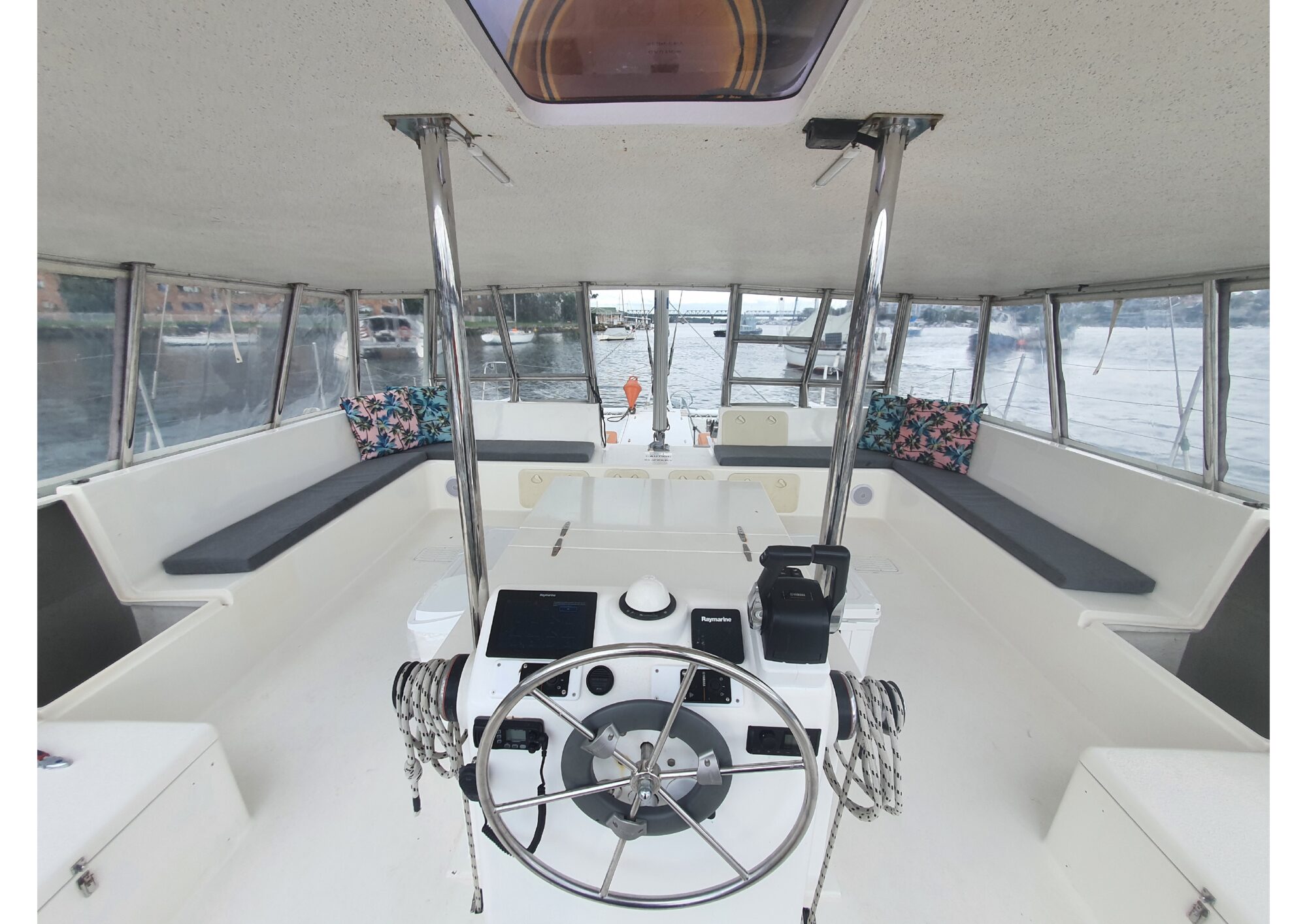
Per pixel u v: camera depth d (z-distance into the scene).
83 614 2.02
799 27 0.68
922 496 3.60
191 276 2.90
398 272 3.19
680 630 1.07
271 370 3.64
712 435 4.70
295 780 1.77
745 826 1.05
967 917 1.40
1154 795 1.30
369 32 0.65
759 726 1.00
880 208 0.98
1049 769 1.87
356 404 3.92
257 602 2.36
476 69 0.75
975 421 3.77
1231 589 1.96
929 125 0.94
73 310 2.39
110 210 1.59
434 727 1.08
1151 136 0.96
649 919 1.12
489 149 1.10
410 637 1.90
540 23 0.68
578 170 1.25
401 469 3.73
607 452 4.38
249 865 1.50
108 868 1.19
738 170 1.24
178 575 2.30
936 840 1.60
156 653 1.90
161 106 0.87
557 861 1.08
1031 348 3.73
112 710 1.75
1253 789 1.32
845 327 4.47
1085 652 2.12
